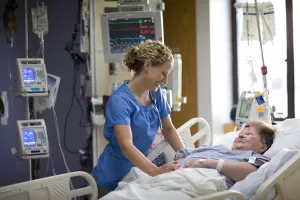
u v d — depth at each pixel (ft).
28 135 10.73
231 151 8.23
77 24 13.20
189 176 6.97
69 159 14.16
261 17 11.75
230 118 14.51
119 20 10.78
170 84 11.90
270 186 6.81
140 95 8.12
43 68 10.86
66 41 13.91
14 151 11.79
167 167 7.47
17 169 13.50
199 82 14.16
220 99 14.16
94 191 8.30
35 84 10.69
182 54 14.60
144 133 8.23
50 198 7.87
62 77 13.97
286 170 7.05
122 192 6.95
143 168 7.47
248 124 8.64
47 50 13.80
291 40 12.87
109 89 11.82
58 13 13.87
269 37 11.75
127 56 7.96
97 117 11.33
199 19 14.02
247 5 11.77
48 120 13.87
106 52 10.84
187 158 8.19
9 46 13.32
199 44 14.08
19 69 10.68
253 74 12.39
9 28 11.94
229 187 7.52
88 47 11.53
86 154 12.07
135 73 7.97
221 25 14.16
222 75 14.21
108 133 8.08
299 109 13.05
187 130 10.03
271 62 13.37
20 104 13.51
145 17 10.73
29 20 13.57
